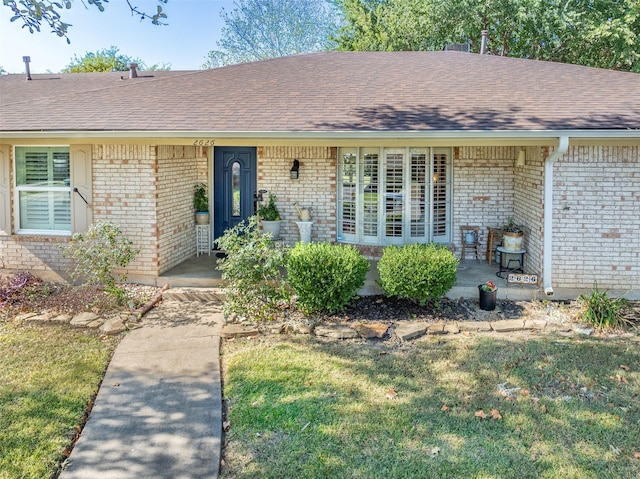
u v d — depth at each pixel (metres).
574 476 4.32
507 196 11.32
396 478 4.30
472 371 6.31
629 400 5.58
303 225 11.34
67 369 6.32
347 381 6.04
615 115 8.84
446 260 8.38
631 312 8.34
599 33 19.84
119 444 4.79
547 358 6.70
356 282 8.24
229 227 12.34
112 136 9.01
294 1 39.47
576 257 9.16
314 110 9.72
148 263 9.95
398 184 11.16
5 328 7.73
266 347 7.11
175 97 10.70
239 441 4.85
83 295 9.20
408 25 24.89
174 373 6.29
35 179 10.36
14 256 10.39
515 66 12.27
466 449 4.70
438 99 10.10
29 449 4.66
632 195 8.98
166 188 10.34
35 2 6.39
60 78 15.70
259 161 11.82
